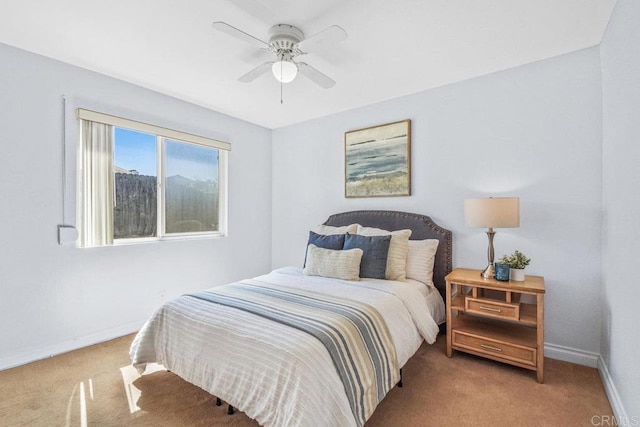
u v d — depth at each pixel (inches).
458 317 102.5
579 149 88.0
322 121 147.6
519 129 97.3
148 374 83.4
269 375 53.6
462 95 108.3
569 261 89.5
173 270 125.8
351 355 58.7
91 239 101.6
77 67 98.8
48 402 70.7
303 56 91.4
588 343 86.7
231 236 148.9
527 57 92.5
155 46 86.8
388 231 117.6
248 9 69.7
